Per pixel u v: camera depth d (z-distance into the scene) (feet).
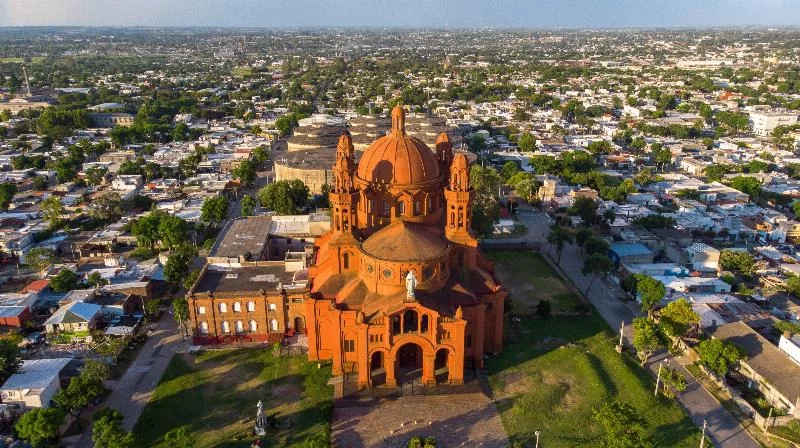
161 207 612.70
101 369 294.25
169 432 261.24
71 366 314.96
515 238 550.36
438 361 321.32
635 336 326.65
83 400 270.87
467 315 312.71
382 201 345.51
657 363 335.67
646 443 243.60
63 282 408.05
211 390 306.55
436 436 271.69
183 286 432.66
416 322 302.86
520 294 424.05
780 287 430.20
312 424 279.49
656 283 380.37
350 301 314.35
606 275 440.04
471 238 331.16
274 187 600.39
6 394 282.97
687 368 329.93
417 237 313.53
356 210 334.85
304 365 328.08
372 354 302.04
